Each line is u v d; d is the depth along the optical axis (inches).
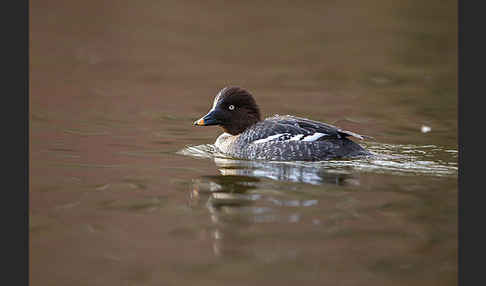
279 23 1467.8
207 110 816.9
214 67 1097.4
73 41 1259.2
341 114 787.4
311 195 461.1
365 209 431.8
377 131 696.4
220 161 568.7
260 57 1178.6
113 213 431.5
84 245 381.7
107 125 721.6
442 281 336.5
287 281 336.8
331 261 358.6
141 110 807.1
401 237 388.5
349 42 1288.1
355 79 1010.7
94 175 518.9
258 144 580.4
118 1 1628.9
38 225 410.0
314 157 560.7
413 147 615.5
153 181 503.2
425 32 1362.0
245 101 623.8
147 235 394.9
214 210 434.0
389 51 1214.9
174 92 919.7
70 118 749.9
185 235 394.0
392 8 1608.0
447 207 435.5
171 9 1583.4
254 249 373.1
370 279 339.0
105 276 343.6
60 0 1609.3
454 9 1577.3
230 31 1386.6
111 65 1093.8
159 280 339.0
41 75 1005.2
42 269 351.6
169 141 654.5
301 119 596.1
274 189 476.4
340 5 1656.0
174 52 1205.7
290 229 399.5
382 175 510.3
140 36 1325.0
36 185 490.0
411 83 980.6
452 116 772.6
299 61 1144.8
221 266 353.4
